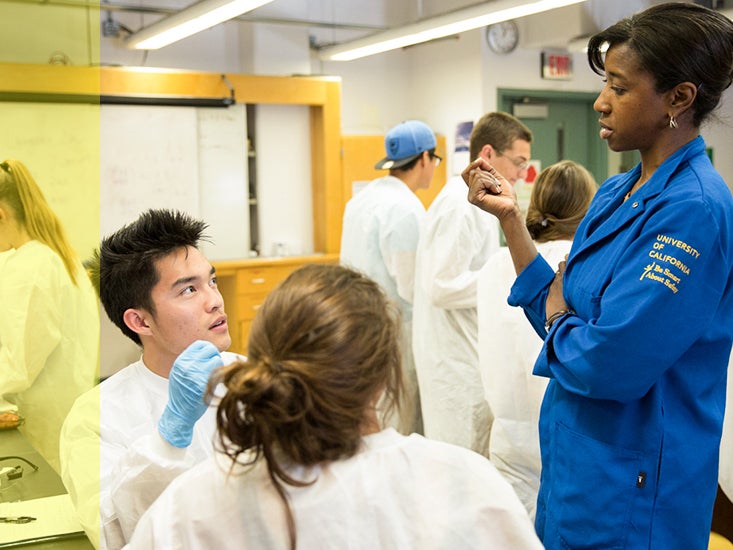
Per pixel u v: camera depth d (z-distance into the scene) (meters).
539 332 1.52
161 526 0.88
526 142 2.80
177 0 6.28
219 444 0.95
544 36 6.71
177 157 5.95
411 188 3.55
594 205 1.46
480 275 2.32
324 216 6.64
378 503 0.87
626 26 1.27
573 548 1.34
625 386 1.21
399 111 7.48
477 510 0.88
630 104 1.26
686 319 1.19
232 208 6.25
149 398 1.50
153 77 5.74
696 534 1.31
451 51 6.98
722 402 1.35
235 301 6.03
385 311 0.92
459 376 2.87
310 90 6.39
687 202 1.21
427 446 0.92
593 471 1.31
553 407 1.43
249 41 6.45
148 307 1.47
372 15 7.16
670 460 1.28
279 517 0.86
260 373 0.84
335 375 0.85
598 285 1.31
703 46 1.21
